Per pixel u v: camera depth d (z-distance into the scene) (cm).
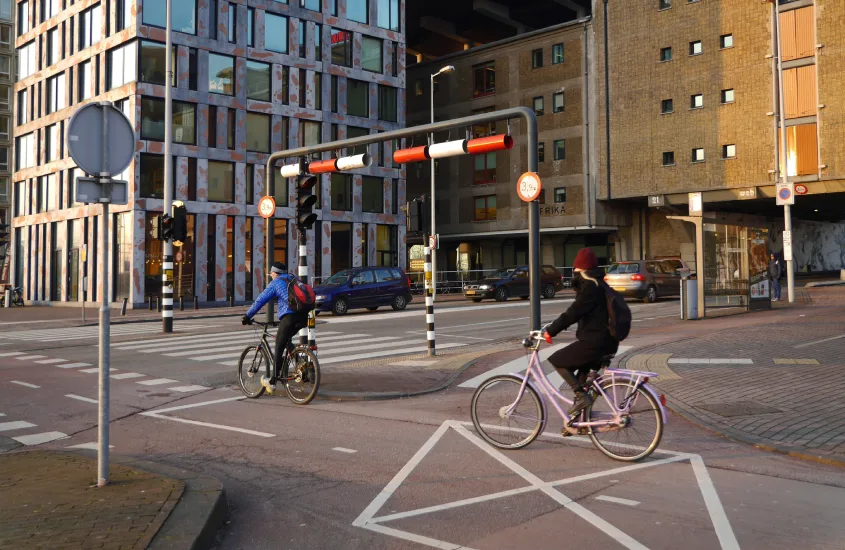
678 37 4162
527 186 1216
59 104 4366
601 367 661
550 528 464
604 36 4472
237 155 3988
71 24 4234
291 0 4253
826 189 3659
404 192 4791
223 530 477
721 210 4422
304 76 4328
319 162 1488
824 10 3638
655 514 489
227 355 1511
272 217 1531
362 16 4600
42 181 4538
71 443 754
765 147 3841
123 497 499
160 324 2497
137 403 985
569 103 4666
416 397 995
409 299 2925
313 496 547
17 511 471
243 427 812
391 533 463
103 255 545
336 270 4419
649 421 627
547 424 789
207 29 3888
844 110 3581
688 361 1175
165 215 2097
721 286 2119
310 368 952
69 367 1375
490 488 557
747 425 743
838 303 2317
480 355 1378
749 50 3894
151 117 3700
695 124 4100
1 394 1070
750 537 442
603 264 4819
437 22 5762
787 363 1117
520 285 3194
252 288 4059
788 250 2530
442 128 1320
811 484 554
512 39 4941
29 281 4622
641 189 4309
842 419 750
